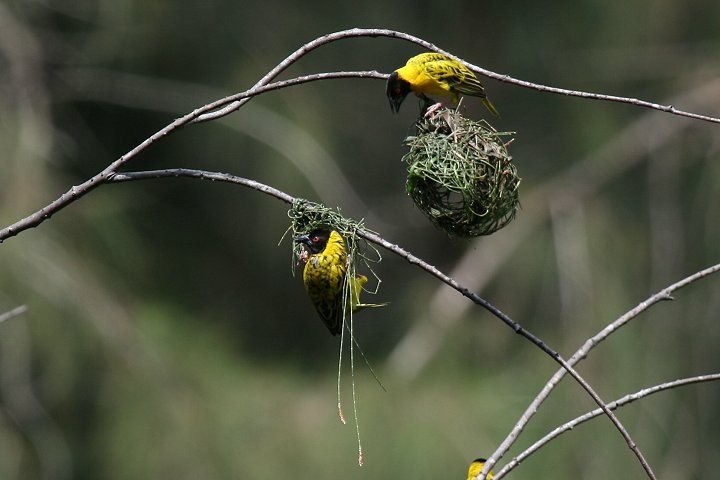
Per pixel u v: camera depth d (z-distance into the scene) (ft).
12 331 41.83
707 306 47.57
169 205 50.06
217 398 43.93
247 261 50.57
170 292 47.78
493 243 51.67
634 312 16.37
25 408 41.34
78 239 44.93
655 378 45.91
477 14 52.90
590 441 43.37
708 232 50.06
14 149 46.24
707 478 44.06
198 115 17.03
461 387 44.93
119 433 42.29
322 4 52.06
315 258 19.04
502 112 53.42
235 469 42.09
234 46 50.78
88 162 49.96
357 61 53.01
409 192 20.40
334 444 42.63
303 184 50.26
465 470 41.73
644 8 53.78
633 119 53.57
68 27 50.88
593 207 51.60
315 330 50.75
